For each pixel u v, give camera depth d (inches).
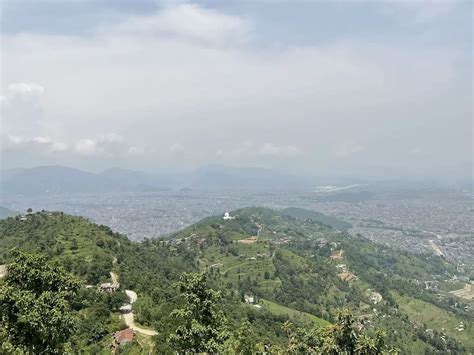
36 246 6092.5
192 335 1662.2
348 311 1720.0
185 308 1733.5
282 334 5639.8
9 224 7190.0
